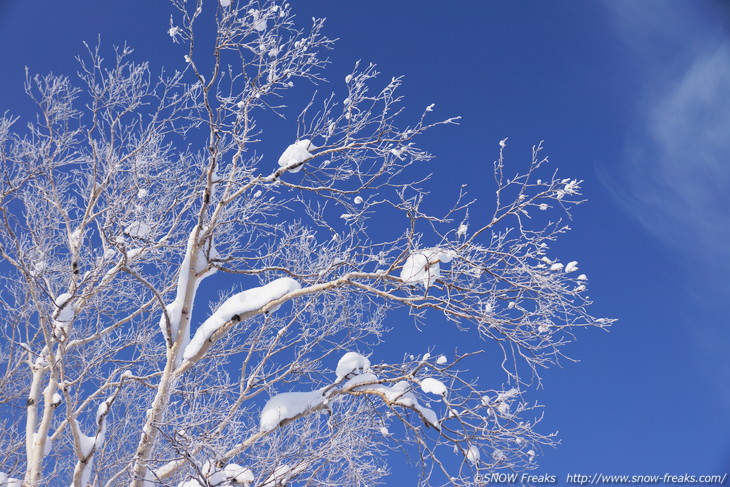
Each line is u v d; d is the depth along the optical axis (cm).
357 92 663
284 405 646
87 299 787
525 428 595
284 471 649
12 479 721
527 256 617
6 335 825
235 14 610
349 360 662
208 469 623
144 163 798
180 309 649
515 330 594
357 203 668
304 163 683
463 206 613
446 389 580
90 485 803
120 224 743
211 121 634
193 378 786
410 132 657
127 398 880
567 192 598
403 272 618
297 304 820
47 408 739
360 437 689
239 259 679
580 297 588
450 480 598
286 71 646
